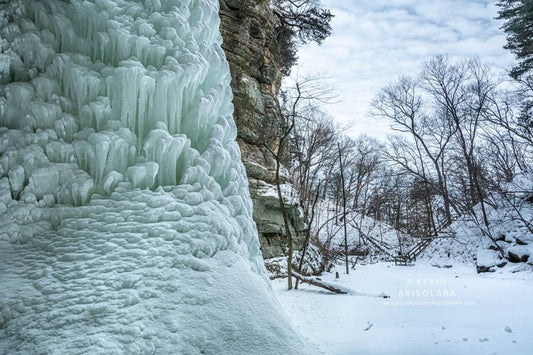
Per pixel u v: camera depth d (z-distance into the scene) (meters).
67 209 3.26
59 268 2.86
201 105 4.23
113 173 3.50
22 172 3.22
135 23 4.03
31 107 3.42
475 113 26.45
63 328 2.51
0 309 2.54
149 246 3.19
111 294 2.77
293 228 15.52
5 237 3.00
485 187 22.36
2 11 3.71
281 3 19.31
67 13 4.03
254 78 15.91
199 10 4.72
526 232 17.17
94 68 3.80
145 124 3.97
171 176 3.89
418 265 20.73
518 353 4.42
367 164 37.66
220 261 3.50
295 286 11.50
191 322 2.89
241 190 4.68
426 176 33.75
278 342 3.19
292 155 22.55
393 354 4.61
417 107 33.50
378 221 33.25
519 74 23.69
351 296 10.30
